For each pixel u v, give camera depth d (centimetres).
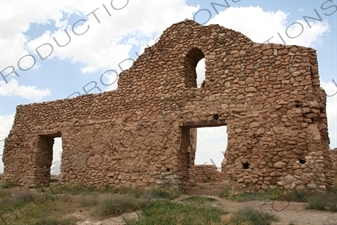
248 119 1148
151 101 1358
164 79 1349
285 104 1107
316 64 1134
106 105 1481
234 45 1234
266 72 1159
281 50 1155
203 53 1291
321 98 1109
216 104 1213
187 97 1277
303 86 1096
